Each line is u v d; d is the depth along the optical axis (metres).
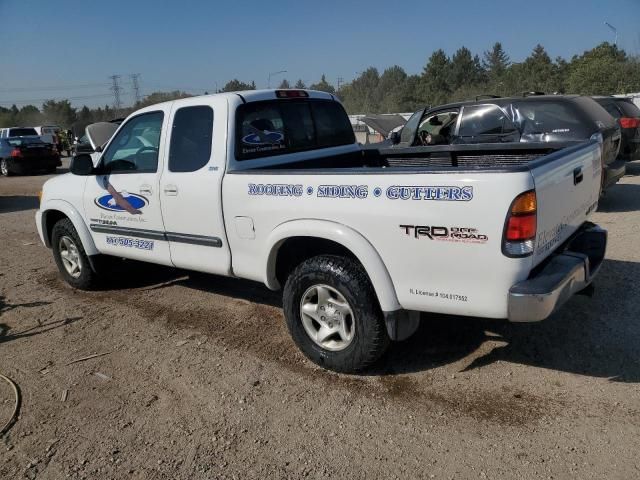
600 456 2.85
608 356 3.84
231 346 4.43
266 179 3.91
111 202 5.19
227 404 3.59
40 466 3.09
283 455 3.05
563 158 3.44
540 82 59.81
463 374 3.75
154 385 3.89
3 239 9.10
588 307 4.64
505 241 2.98
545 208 3.13
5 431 3.45
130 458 3.11
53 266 7.17
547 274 3.16
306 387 3.72
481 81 88.50
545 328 4.33
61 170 22.86
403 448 3.03
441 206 3.13
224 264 4.39
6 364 4.35
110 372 4.12
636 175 11.95
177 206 4.56
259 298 5.46
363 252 3.46
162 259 4.92
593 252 3.96
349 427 3.26
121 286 6.12
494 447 2.98
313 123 5.05
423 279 3.31
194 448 3.16
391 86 94.81
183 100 4.56
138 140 4.93
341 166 5.25
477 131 8.27
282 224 3.86
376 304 3.58
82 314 5.34
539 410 3.28
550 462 2.84
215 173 4.26
